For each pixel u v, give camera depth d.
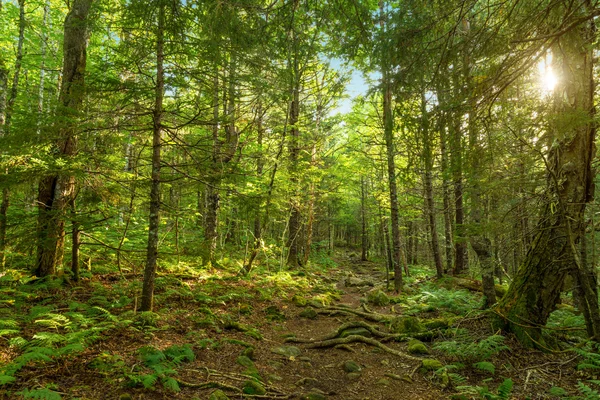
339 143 18.42
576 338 5.77
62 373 3.67
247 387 4.19
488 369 4.69
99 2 5.48
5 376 3.02
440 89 4.13
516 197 5.66
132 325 5.33
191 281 9.20
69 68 7.00
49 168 5.37
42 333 3.94
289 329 7.30
